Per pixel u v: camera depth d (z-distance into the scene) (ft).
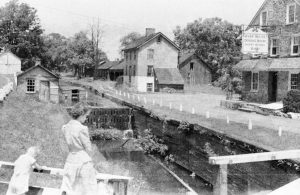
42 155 49.26
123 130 121.08
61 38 340.59
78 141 23.54
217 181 26.94
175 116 90.94
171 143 88.79
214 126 72.79
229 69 227.40
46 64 246.27
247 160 27.94
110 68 289.33
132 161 83.25
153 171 73.10
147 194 54.90
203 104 124.57
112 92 176.86
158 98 151.12
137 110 118.21
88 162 23.72
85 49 301.84
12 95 104.99
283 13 110.83
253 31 92.12
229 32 263.70
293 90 91.09
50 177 32.96
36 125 71.05
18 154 46.88
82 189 23.34
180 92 195.00
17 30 228.22
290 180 45.83
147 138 99.35
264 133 64.39
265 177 50.42
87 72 322.34
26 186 27.09
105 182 28.71
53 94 140.36
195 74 227.61
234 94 169.78
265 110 94.84
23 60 227.20
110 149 97.09
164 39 205.36
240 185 56.39
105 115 123.54
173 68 205.87
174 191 58.13
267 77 114.11
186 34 264.11
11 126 63.21
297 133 63.93
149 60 204.03
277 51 112.78
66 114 102.83
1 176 34.37
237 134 63.82
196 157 74.69
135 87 203.62
